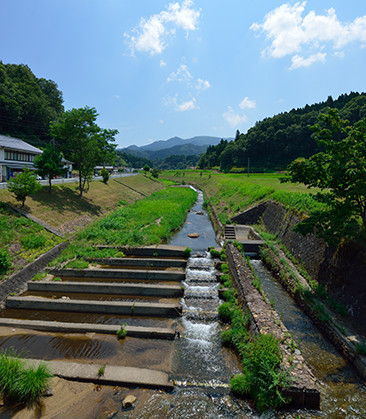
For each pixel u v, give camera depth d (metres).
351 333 8.81
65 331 10.18
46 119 65.25
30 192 19.53
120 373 7.84
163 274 14.77
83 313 11.77
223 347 9.29
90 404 6.87
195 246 20.45
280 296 12.63
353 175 8.82
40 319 11.34
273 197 23.98
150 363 8.52
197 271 15.77
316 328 10.06
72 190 29.86
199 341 9.66
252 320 9.30
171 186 72.56
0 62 62.41
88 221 24.30
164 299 12.81
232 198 34.09
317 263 12.80
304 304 11.29
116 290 13.34
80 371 7.92
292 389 6.57
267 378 6.87
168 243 21.11
